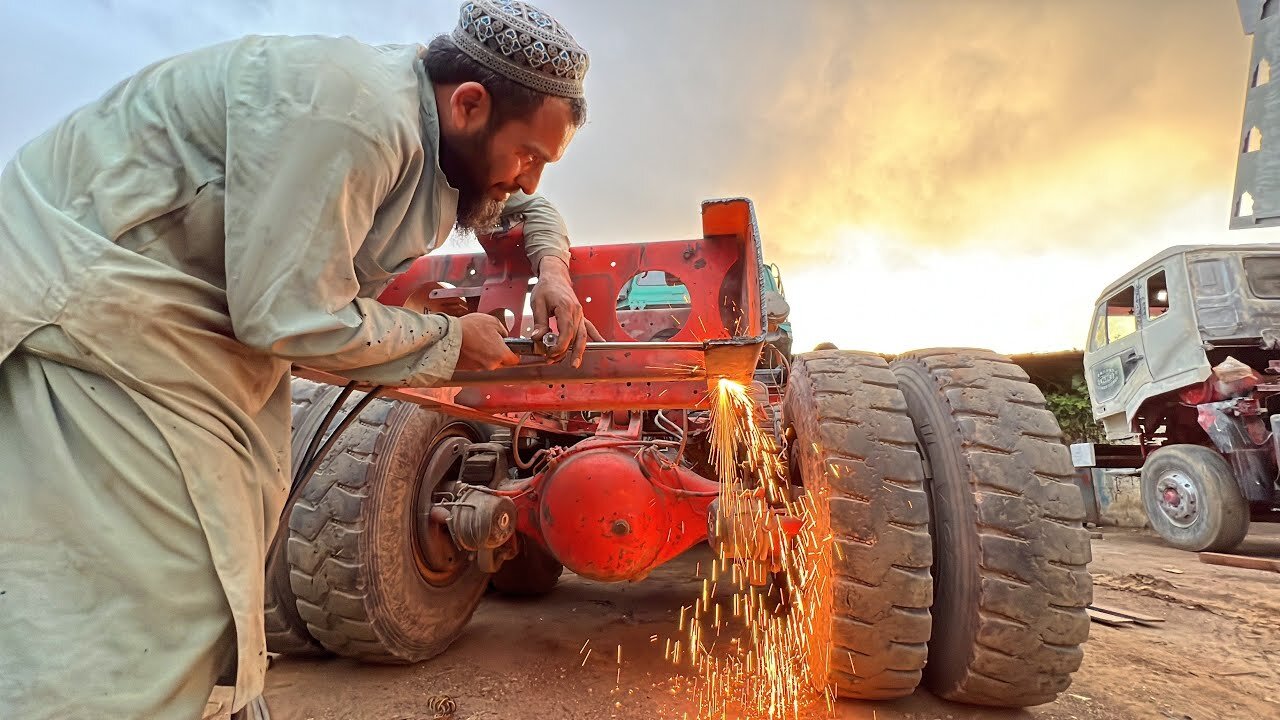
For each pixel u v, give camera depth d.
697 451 3.92
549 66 1.15
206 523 0.94
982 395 2.25
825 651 2.11
